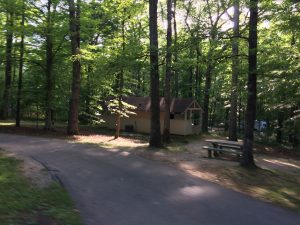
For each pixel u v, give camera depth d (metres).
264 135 36.91
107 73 18.98
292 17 13.32
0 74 40.28
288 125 26.47
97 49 24.81
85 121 37.41
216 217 7.82
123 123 34.62
